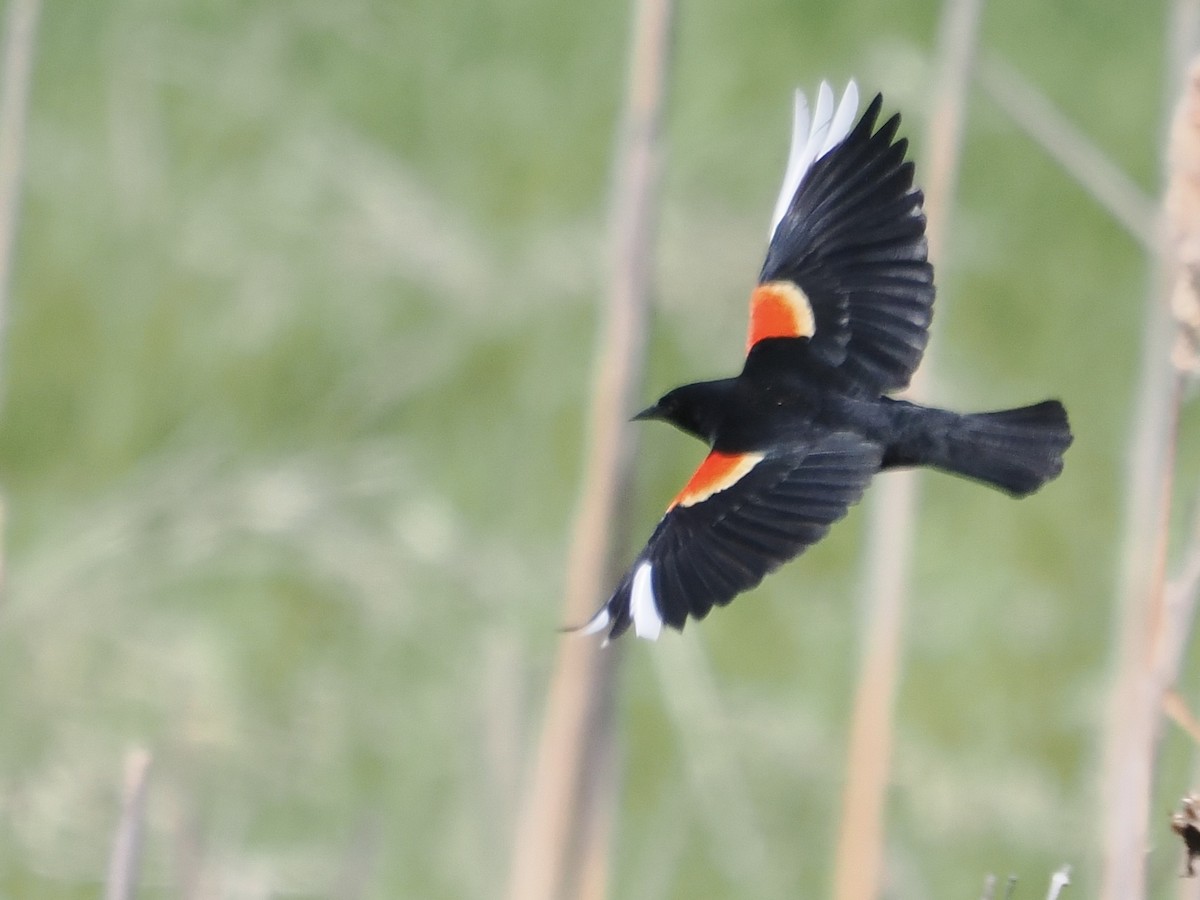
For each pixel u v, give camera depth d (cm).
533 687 1093
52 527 1418
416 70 1748
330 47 1761
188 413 1536
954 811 1240
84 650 1269
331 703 1263
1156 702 803
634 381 961
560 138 1698
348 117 1717
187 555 1345
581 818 957
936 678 1371
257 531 1366
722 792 1233
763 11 1808
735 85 1762
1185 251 775
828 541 1425
